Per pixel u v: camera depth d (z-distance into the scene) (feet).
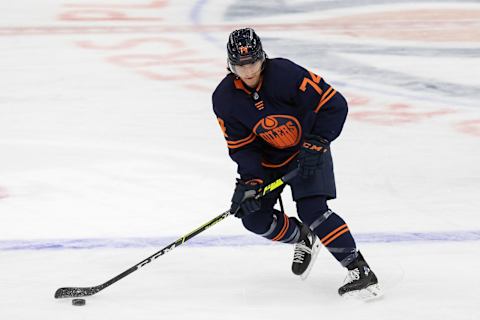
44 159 60.95
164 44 95.61
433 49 90.99
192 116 71.36
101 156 61.41
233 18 107.55
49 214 50.01
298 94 35.01
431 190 53.01
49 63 88.17
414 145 62.44
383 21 104.47
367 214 48.60
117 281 38.11
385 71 83.10
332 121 35.47
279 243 44.06
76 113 72.79
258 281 38.78
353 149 61.67
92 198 52.75
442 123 67.41
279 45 93.66
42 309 35.40
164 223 48.21
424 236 44.57
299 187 36.22
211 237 45.29
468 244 43.16
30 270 40.68
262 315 34.45
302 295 36.86
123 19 107.65
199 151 62.34
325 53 90.27
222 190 53.88
